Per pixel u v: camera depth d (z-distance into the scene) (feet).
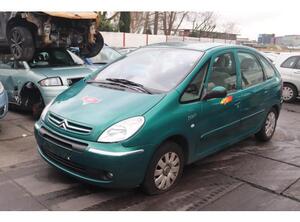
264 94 18.74
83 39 29.53
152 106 12.60
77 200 12.55
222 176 15.35
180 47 16.17
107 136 11.71
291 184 14.83
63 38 27.91
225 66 16.12
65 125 12.57
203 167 16.31
